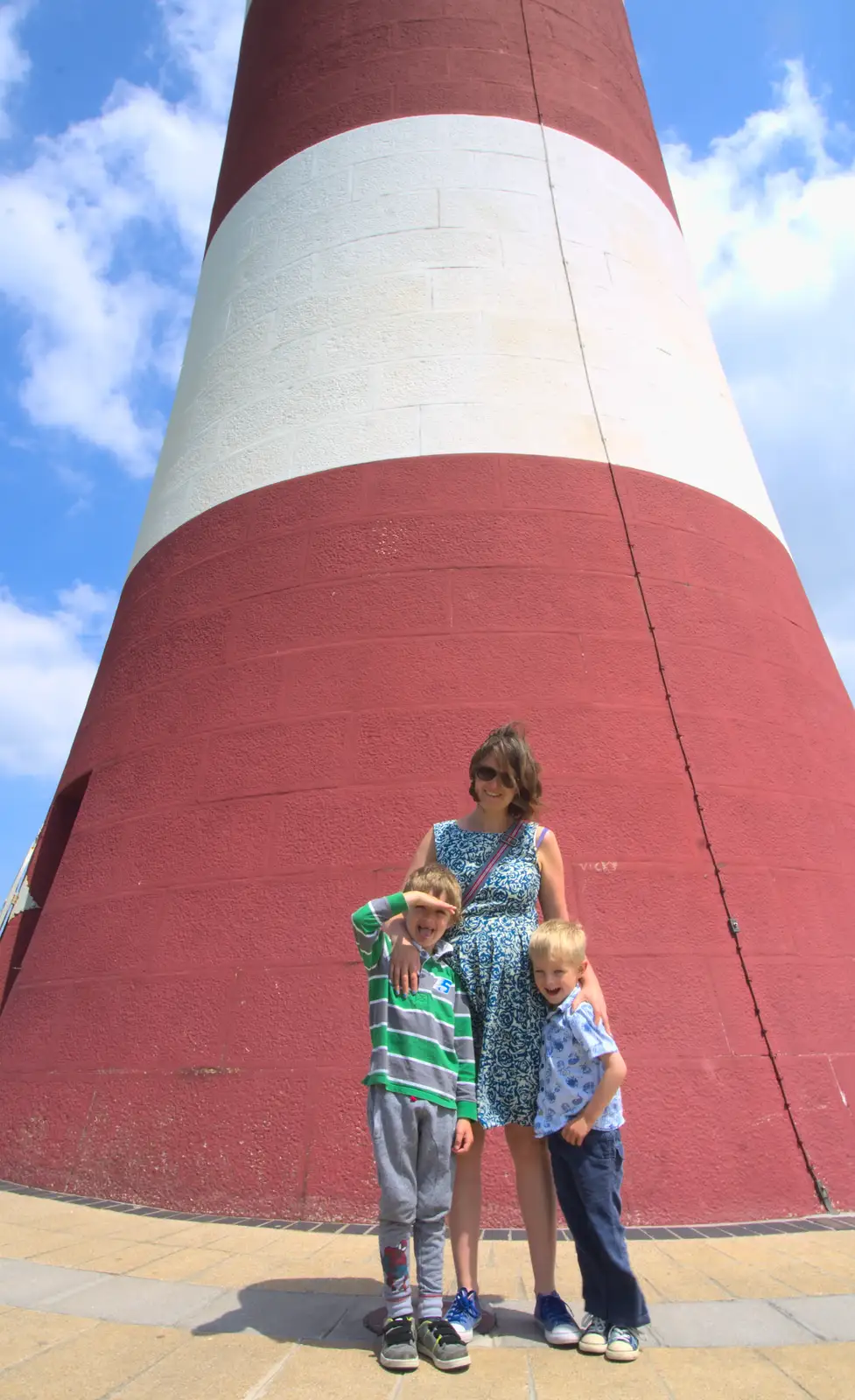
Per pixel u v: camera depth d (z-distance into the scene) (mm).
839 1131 4852
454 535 6297
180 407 8430
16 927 7559
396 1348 2707
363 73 8391
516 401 6793
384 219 7578
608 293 7543
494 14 8602
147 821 6062
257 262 8148
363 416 6828
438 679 5832
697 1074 4773
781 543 7789
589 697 5812
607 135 8539
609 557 6375
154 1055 5156
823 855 5895
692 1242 4094
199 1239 4129
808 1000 5203
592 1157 2941
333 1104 4723
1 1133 5484
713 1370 2678
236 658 6352
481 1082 3084
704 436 7480
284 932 5234
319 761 5719
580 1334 2875
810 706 6645
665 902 5227
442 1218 2963
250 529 6824
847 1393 2527
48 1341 2906
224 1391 2564
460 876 3312
